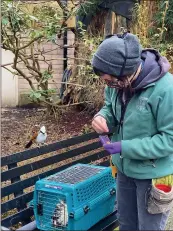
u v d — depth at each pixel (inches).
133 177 84.6
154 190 79.0
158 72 78.7
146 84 78.3
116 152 79.7
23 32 200.2
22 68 279.7
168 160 83.0
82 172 103.0
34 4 221.3
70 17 212.1
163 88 77.4
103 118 88.0
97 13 230.1
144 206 85.0
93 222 96.2
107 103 92.7
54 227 90.8
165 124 78.2
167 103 77.2
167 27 225.0
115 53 75.0
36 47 264.1
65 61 270.8
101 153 130.3
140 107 80.0
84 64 219.0
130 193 91.9
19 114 265.9
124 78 78.1
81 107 244.2
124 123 83.8
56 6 227.5
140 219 87.0
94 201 95.3
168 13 219.9
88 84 220.1
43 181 94.0
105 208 102.1
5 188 96.7
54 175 100.1
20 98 297.9
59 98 234.2
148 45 205.0
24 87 296.2
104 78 79.1
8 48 201.0
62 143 113.7
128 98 82.9
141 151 78.0
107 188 103.9
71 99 241.4
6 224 95.0
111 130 91.6
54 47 273.7
